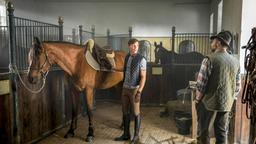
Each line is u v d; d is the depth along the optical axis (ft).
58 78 12.51
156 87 18.21
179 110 13.70
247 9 10.14
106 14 30.19
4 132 9.10
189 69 17.69
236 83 7.93
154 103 18.35
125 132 11.19
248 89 6.74
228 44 7.75
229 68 7.59
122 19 30.07
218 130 8.04
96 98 19.75
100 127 13.15
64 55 10.59
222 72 7.54
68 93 13.52
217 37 7.82
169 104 14.82
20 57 10.43
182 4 29.09
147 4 29.60
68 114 13.61
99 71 11.37
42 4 30.63
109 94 19.60
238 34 10.53
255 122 6.57
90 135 11.20
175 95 17.97
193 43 21.70
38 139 11.03
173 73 17.90
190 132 11.99
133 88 10.19
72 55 10.77
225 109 7.70
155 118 15.01
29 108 10.36
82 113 15.24
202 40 21.77
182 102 14.15
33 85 10.50
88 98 11.23
